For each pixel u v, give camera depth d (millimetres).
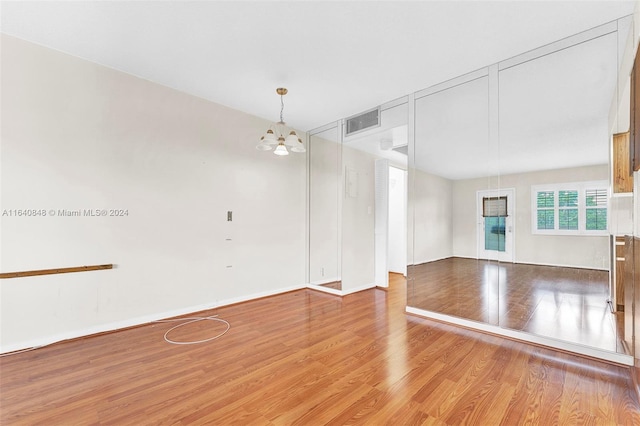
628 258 2193
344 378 2076
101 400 1825
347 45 2588
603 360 2309
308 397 1855
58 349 2525
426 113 3480
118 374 2131
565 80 2572
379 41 2527
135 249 3090
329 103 3840
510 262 2896
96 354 2441
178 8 2143
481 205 3094
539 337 2625
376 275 5031
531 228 2785
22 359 2340
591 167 2445
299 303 4023
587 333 2416
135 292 3084
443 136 3346
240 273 4008
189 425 1604
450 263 3299
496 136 2971
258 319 3348
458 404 1777
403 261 6020
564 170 2600
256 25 2334
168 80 3223
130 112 3082
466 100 3156
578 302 2486
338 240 4613
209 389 1946
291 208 4730
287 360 2350
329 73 3070
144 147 3172
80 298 2762
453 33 2414
